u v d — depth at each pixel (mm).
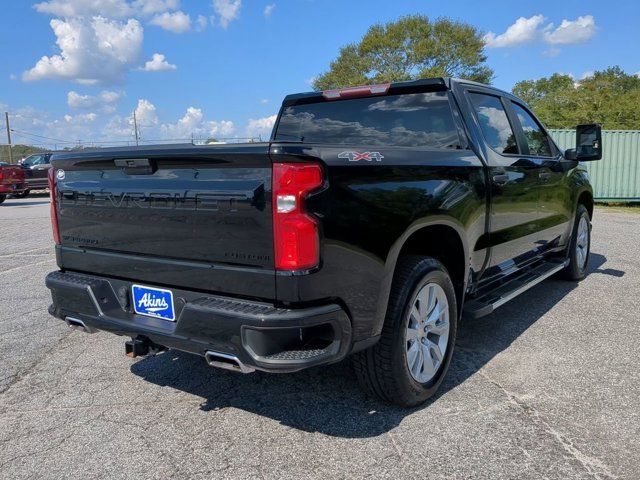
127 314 2996
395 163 2812
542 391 3285
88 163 3025
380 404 3174
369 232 2592
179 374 3684
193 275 2654
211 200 2514
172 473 2523
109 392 3412
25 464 2621
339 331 2484
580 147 5254
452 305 3316
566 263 5473
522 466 2504
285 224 2316
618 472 2443
